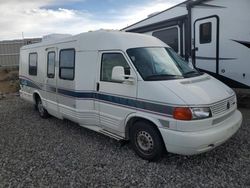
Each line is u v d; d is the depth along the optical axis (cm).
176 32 874
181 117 406
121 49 502
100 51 539
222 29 745
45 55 726
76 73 587
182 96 418
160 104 430
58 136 627
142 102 456
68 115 640
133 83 470
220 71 769
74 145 561
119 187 393
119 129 510
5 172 455
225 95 461
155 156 455
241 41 715
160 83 446
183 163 455
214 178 404
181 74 495
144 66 481
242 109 774
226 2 726
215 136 412
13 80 1777
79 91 581
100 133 605
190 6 809
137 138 481
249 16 691
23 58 885
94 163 471
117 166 455
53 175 436
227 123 450
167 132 423
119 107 499
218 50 763
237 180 395
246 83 725
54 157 505
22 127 722
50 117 814
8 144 591
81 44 577
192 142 402
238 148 502
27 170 458
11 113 909
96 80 545
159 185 393
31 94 845
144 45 528
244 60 718
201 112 408
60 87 656
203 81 484
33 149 552
